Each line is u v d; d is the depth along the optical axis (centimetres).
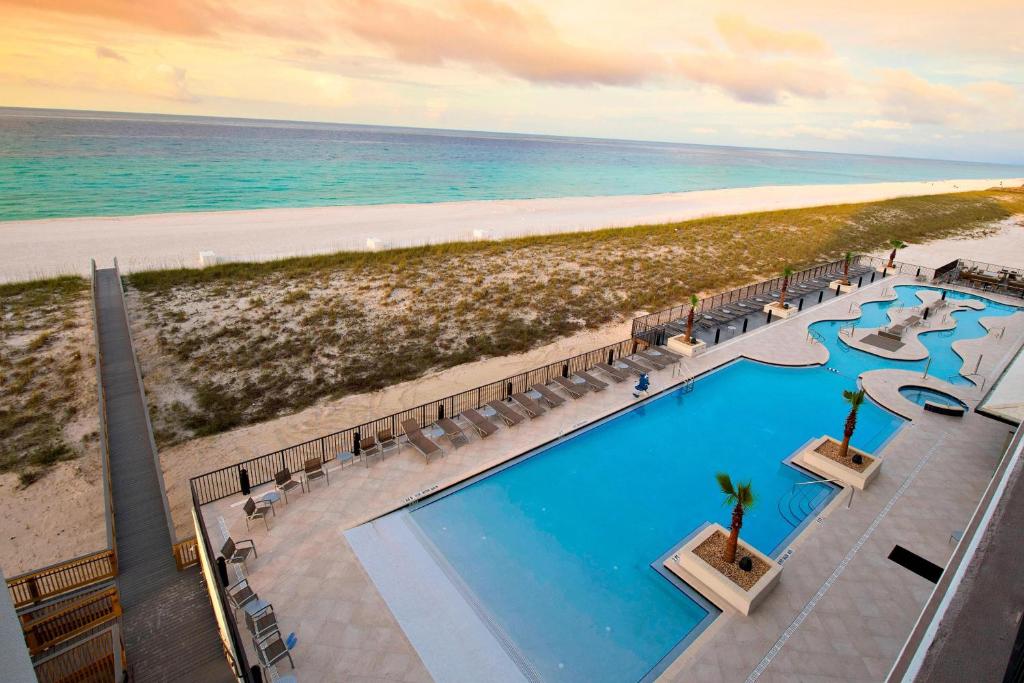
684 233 5403
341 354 2519
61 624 1035
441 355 2555
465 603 1163
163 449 1841
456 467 1603
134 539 1312
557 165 15338
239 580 1155
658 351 2403
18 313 2730
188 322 2750
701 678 993
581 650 1071
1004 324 2917
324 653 1027
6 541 1460
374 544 1307
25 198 6144
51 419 1969
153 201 6525
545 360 2539
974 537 513
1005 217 7319
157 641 1041
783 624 1109
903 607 1152
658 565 1294
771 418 1973
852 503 1481
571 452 1739
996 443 1775
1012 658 351
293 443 1875
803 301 3234
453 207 7038
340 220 5719
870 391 2133
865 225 6159
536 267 3984
